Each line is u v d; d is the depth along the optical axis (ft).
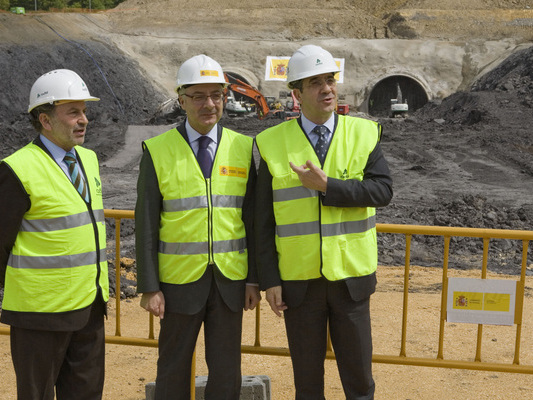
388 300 23.53
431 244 35.35
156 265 10.94
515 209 43.73
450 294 12.89
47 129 10.19
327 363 16.65
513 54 144.87
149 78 144.05
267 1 170.19
